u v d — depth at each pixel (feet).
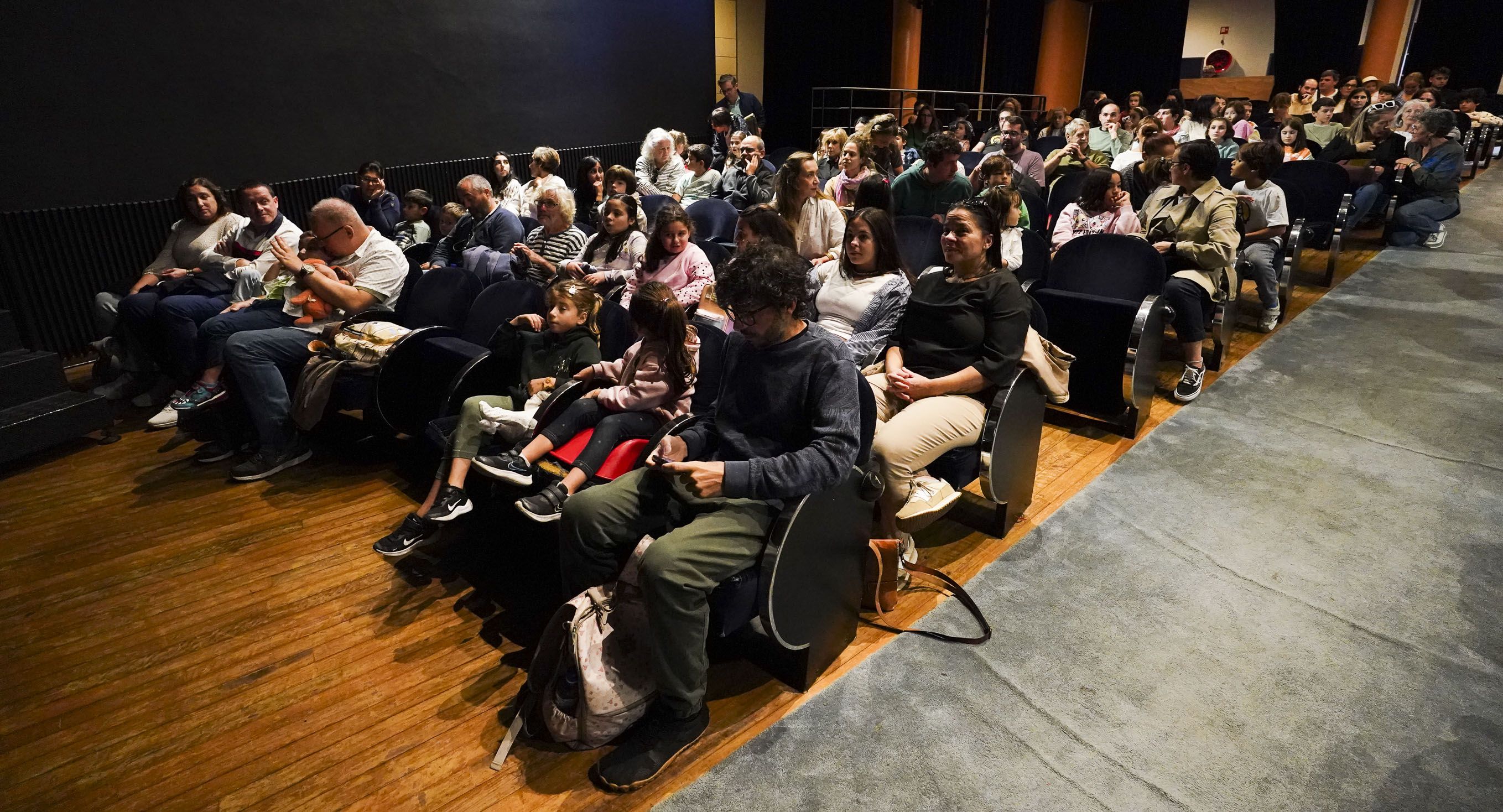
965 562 8.46
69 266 15.97
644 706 6.18
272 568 8.85
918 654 7.10
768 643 6.86
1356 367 13.38
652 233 11.14
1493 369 13.07
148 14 16.55
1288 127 22.06
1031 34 47.44
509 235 15.28
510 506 8.38
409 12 21.11
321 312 11.33
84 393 12.32
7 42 14.79
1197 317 11.91
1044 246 12.53
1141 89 50.39
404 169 21.56
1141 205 16.84
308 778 6.05
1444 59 43.70
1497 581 7.86
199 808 5.81
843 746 6.12
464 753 6.27
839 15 38.14
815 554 6.32
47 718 6.72
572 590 6.70
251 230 12.77
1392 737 6.05
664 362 7.77
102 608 8.19
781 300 5.93
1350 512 9.15
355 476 11.02
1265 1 53.78
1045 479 10.19
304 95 19.36
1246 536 8.75
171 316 12.30
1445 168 20.61
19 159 15.20
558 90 25.17
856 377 6.16
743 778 5.86
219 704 6.85
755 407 6.34
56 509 10.16
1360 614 7.44
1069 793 5.64
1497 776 5.68
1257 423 11.51
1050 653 7.04
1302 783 5.66
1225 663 6.86
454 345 10.09
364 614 8.03
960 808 5.55
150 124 16.88
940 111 39.24
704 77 30.09
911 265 12.25
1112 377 11.07
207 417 13.03
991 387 8.26
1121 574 8.15
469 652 7.46
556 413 8.30
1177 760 5.89
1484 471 9.95
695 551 5.67
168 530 9.64
